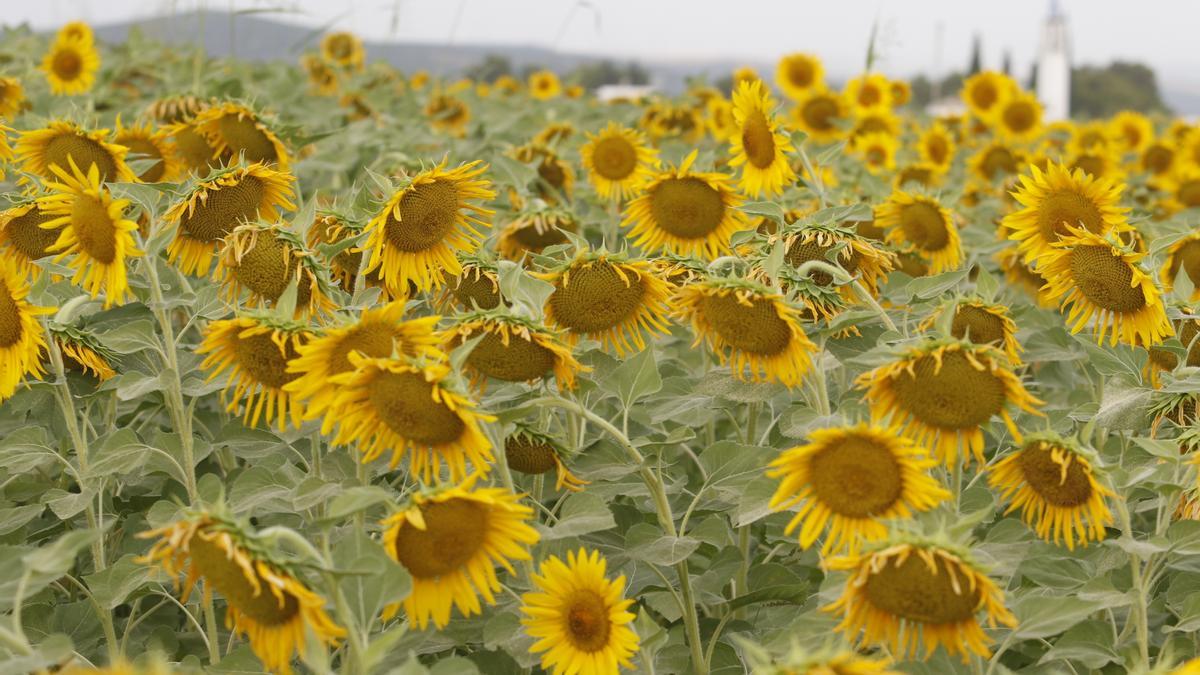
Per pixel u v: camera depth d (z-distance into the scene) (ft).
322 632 7.57
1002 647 8.84
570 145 25.07
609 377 11.08
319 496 10.18
